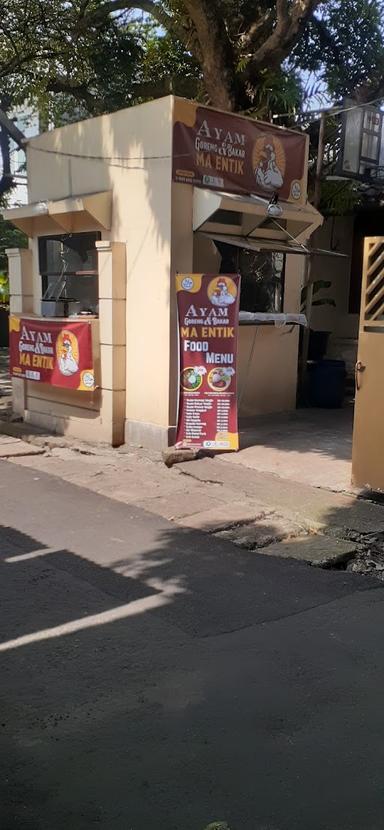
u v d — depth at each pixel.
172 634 4.23
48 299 10.37
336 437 9.27
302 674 3.80
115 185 8.84
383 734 3.28
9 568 5.20
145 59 14.47
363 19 12.51
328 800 2.82
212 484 7.40
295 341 10.59
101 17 13.55
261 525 6.23
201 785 2.91
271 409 10.43
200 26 10.57
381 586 5.05
